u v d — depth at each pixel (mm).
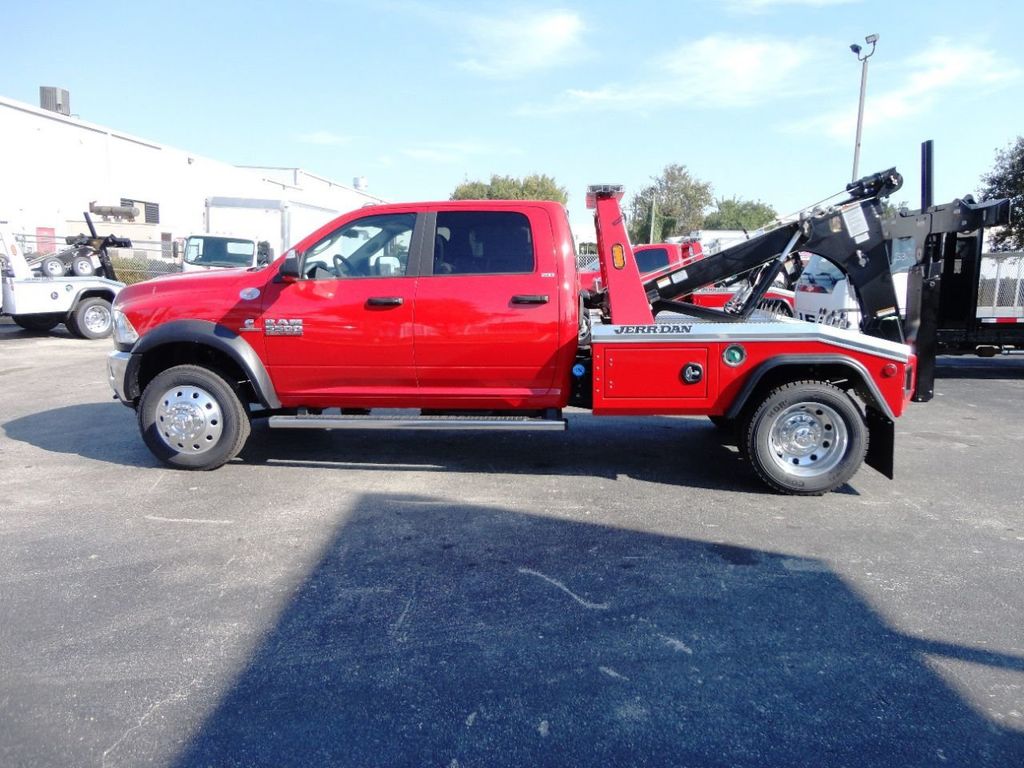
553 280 5418
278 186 36438
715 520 4840
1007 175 21156
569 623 3465
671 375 5316
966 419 8227
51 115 23812
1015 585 3881
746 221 59406
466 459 6301
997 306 10984
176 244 18750
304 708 2814
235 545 4355
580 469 6027
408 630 3395
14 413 8094
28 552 4238
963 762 2531
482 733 2678
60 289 15242
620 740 2643
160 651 3197
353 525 4695
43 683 2957
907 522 4824
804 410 5246
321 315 5500
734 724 2732
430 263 5504
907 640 3318
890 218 6012
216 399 5707
